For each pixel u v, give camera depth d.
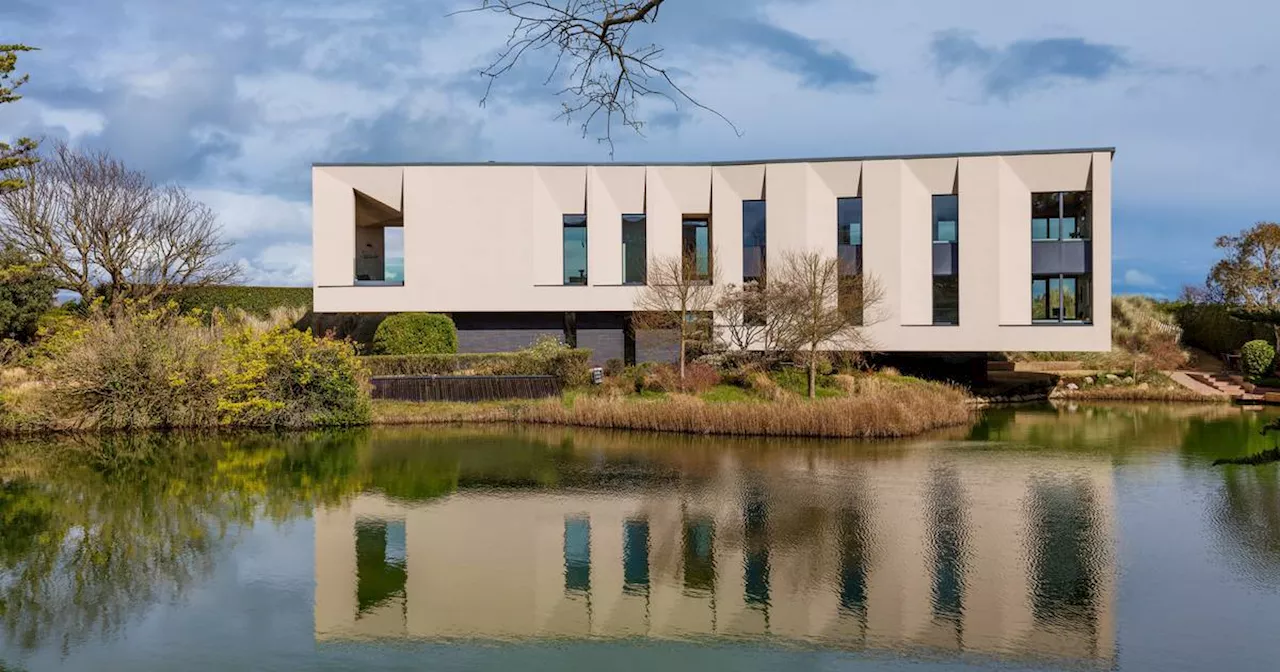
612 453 16.75
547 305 27.86
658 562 9.73
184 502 12.55
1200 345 35.25
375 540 10.60
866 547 10.20
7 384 20.47
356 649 7.40
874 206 26.56
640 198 28.02
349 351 21.64
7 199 26.84
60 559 9.88
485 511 12.02
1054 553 9.88
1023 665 6.96
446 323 26.86
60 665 7.06
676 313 24.14
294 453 16.84
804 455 16.45
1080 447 17.36
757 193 27.47
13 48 16.72
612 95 4.77
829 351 24.70
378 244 32.69
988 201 25.98
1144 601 8.33
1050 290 26.19
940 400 21.50
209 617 8.12
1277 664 6.90
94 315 22.28
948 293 26.59
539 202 28.06
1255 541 10.30
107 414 20.06
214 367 20.66
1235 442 17.97
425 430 20.22
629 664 7.05
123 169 29.55
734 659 7.16
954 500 12.50
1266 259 33.41
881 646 7.37
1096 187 25.34
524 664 7.11
